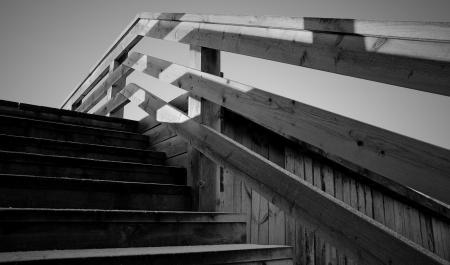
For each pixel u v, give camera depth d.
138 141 3.34
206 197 2.37
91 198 2.00
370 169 1.33
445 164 1.12
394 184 3.66
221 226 2.02
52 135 2.81
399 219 3.90
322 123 1.57
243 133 3.14
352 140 1.42
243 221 2.13
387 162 1.28
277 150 3.41
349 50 1.42
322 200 1.51
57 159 2.19
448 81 1.09
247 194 2.88
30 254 1.35
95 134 3.05
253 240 2.85
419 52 1.17
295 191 1.64
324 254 3.33
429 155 1.17
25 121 2.71
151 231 1.77
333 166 3.70
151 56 3.32
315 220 1.52
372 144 1.34
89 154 2.62
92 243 1.60
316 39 1.59
